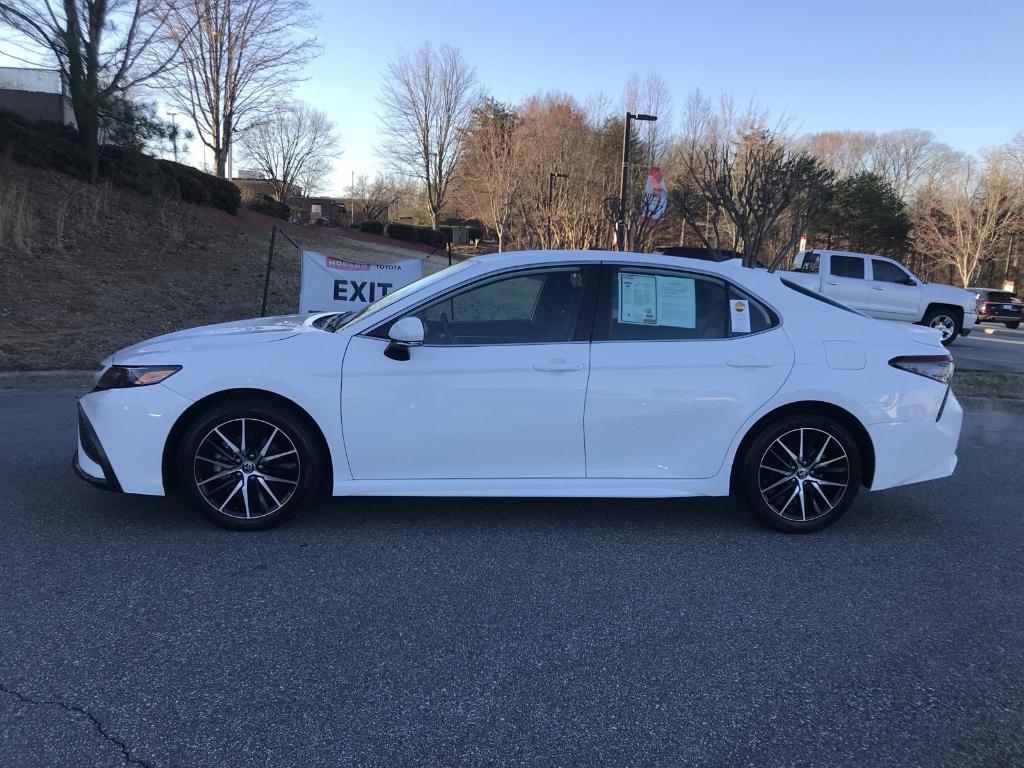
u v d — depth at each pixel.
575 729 2.53
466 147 52.41
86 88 18.77
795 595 3.57
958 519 4.74
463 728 2.52
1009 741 2.53
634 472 4.18
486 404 4.03
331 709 2.59
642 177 40.62
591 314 4.17
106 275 14.01
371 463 4.05
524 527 4.35
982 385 9.62
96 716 2.51
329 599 3.38
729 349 4.17
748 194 11.28
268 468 4.08
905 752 2.46
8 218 14.80
